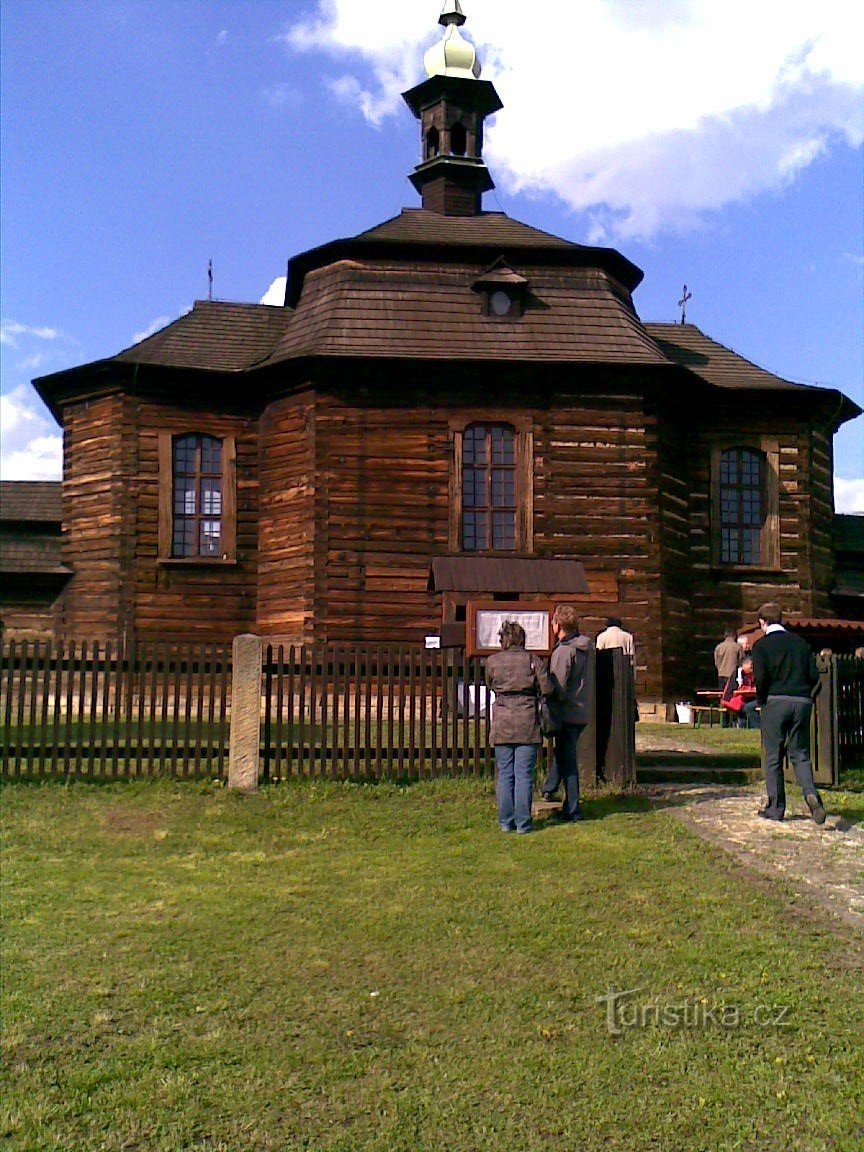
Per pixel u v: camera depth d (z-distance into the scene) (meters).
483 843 10.98
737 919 8.54
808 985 7.33
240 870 10.26
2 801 12.61
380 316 23.52
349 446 22.84
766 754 11.83
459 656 13.96
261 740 13.53
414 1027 6.83
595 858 10.17
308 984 7.50
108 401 24.33
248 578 24.06
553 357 23.11
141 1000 7.29
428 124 28.73
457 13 28.84
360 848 10.96
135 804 12.57
